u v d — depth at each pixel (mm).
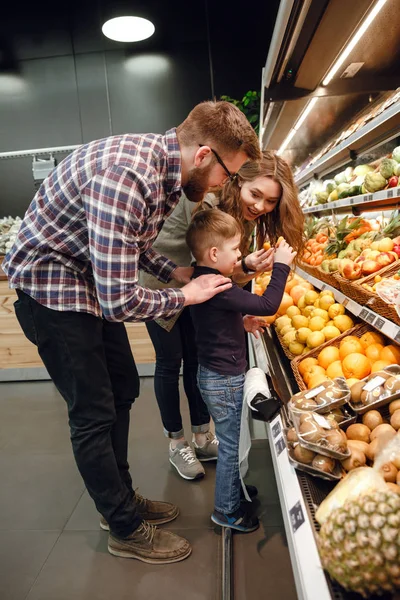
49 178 1355
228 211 1871
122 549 1715
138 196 1195
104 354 1562
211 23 5508
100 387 1520
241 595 1515
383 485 872
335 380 1282
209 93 5707
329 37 2160
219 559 1679
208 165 1286
